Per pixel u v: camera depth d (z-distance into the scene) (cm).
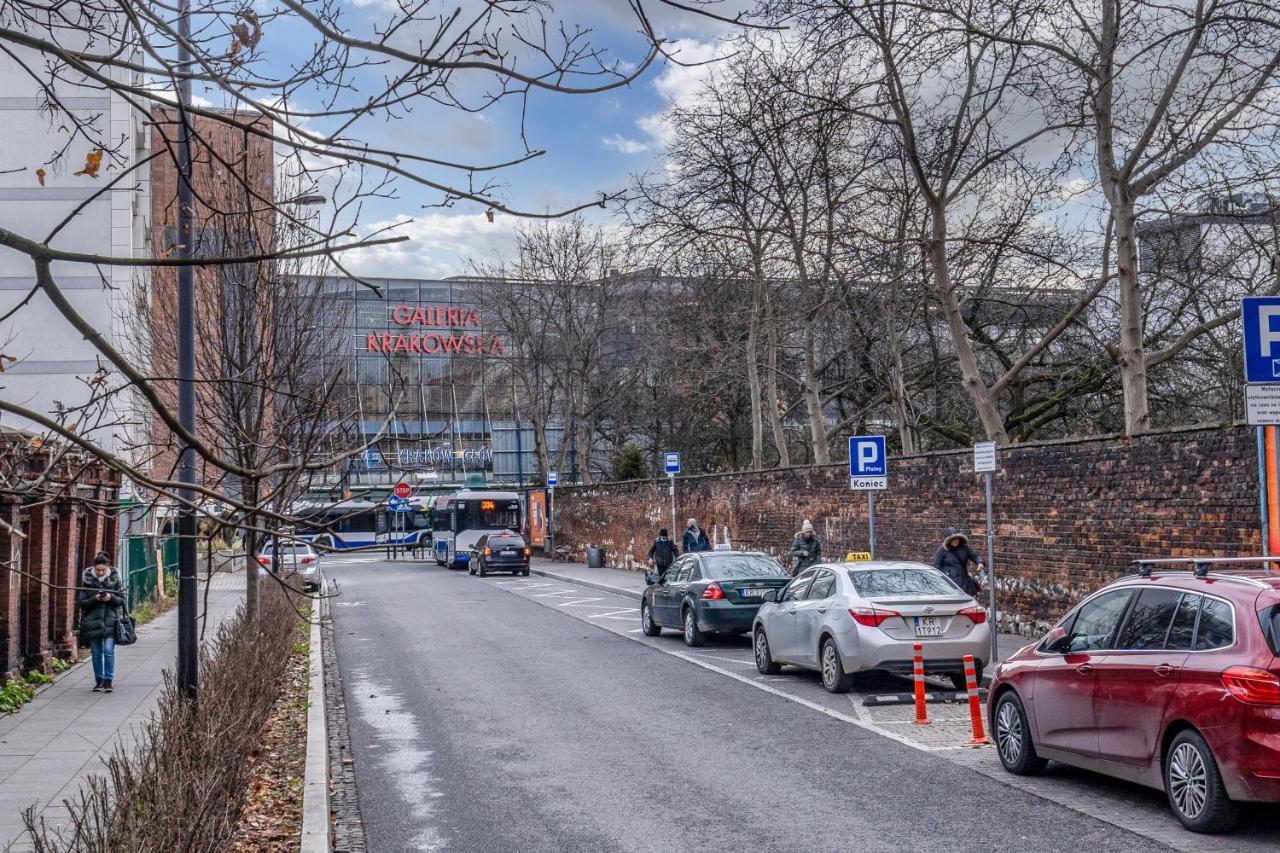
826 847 761
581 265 5325
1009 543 1959
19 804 919
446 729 1253
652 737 1175
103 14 552
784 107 2059
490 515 5116
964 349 2100
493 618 2630
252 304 1496
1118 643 860
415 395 7350
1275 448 1041
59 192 2634
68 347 2638
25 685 1541
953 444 3950
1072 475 1783
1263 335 1009
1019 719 961
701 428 5419
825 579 1506
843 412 4175
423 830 840
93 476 1967
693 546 2998
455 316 7488
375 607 2984
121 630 1603
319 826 797
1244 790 725
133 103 441
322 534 465
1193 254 2328
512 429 7606
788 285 3198
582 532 5156
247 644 1373
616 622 2517
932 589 1440
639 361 5472
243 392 1335
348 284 2980
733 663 1772
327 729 1264
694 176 2434
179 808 578
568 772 1022
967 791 909
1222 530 1470
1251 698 723
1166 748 798
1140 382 1759
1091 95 1773
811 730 1187
